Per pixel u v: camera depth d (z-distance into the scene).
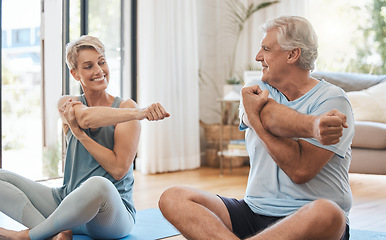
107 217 1.86
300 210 1.38
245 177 4.34
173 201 1.54
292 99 1.63
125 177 2.08
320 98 1.55
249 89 1.56
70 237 1.78
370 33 4.95
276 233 1.36
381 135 3.51
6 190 1.92
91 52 2.02
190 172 4.68
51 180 4.06
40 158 4.96
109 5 4.48
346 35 5.05
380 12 4.89
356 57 5.01
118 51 4.59
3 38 5.41
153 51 4.56
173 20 4.77
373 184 3.88
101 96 2.10
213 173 4.61
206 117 5.41
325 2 5.12
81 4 4.22
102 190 1.75
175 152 4.79
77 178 2.04
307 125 1.39
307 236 1.34
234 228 1.64
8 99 5.51
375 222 2.60
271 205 1.60
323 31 5.14
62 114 2.02
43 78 4.16
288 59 1.56
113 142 2.05
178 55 4.82
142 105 4.55
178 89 4.82
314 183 1.54
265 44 1.59
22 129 5.53
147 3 4.52
